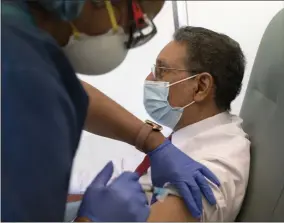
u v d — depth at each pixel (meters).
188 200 1.09
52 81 0.73
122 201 0.90
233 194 1.21
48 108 0.71
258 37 2.21
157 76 1.36
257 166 1.33
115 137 1.36
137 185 0.96
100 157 1.89
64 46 0.90
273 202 1.23
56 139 0.71
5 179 0.66
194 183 1.12
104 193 0.91
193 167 1.15
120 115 1.34
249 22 2.27
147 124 1.32
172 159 1.18
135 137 1.30
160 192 1.15
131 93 2.17
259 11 2.29
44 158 0.70
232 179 1.22
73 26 0.85
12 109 0.68
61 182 0.73
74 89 0.80
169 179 1.15
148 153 1.27
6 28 0.71
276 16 1.40
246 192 1.35
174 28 2.18
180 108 1.34
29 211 0.69
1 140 0.67
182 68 1.32
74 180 1.66
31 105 0.69
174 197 1.12
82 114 0.82
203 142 1.31
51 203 0.72
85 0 0.79
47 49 0.75
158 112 1.38
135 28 0.93
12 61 0.69
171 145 1.24
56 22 0.84
